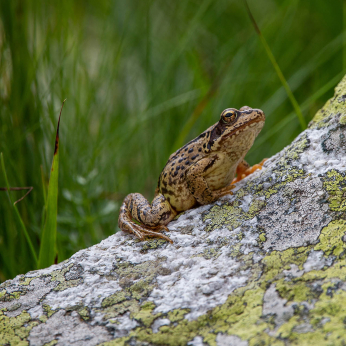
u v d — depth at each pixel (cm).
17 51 536
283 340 227
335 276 250
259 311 250
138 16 706
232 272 285
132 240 366
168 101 632
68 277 326
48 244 396
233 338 240
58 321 283
